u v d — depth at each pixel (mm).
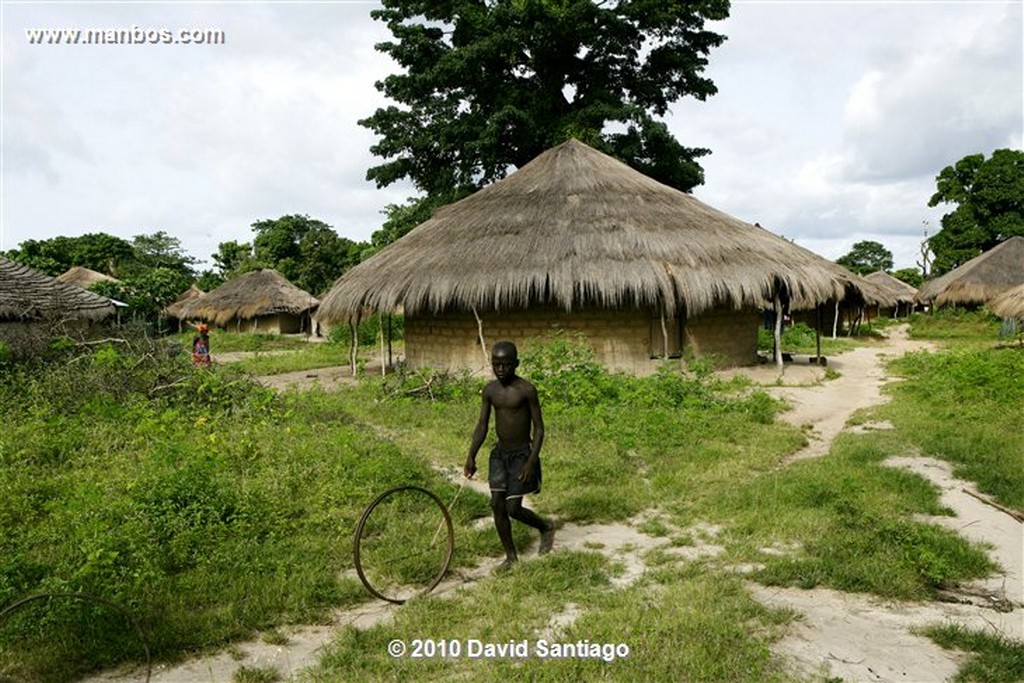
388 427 11305
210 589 5262
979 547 6035
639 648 4289
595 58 32219
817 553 5867
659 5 30594
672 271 16078
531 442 6004
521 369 14492
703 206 19797
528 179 19875
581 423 10641
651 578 5484
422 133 31234
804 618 4805
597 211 17625
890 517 6590
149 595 5066
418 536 6348
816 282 17609
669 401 12266
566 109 31969
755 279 16500
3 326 18391
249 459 8648
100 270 63062
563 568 5625
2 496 7230
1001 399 12320
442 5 30641
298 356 26188
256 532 6355
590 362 14656
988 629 4680
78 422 10578
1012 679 4035
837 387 16297
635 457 9297
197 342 17500
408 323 20453
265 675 4184
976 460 8812
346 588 5309
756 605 4898
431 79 29375
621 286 15781
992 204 51094
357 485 7758
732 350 19438
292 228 63500
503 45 28781
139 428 9992
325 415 11922
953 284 39250
